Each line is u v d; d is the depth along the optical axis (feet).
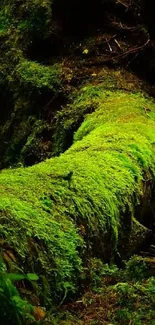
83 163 12.03
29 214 8.93
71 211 10.03
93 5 28.53
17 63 27.91
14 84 27.27
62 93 25.61
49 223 9.21
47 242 8.84
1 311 6.82
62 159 12.39
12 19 29.68
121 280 10.50
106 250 11.09
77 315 8.96
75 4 28.35
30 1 29.48
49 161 12.23
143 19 28.30
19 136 25.72
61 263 9.01
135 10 28.50
